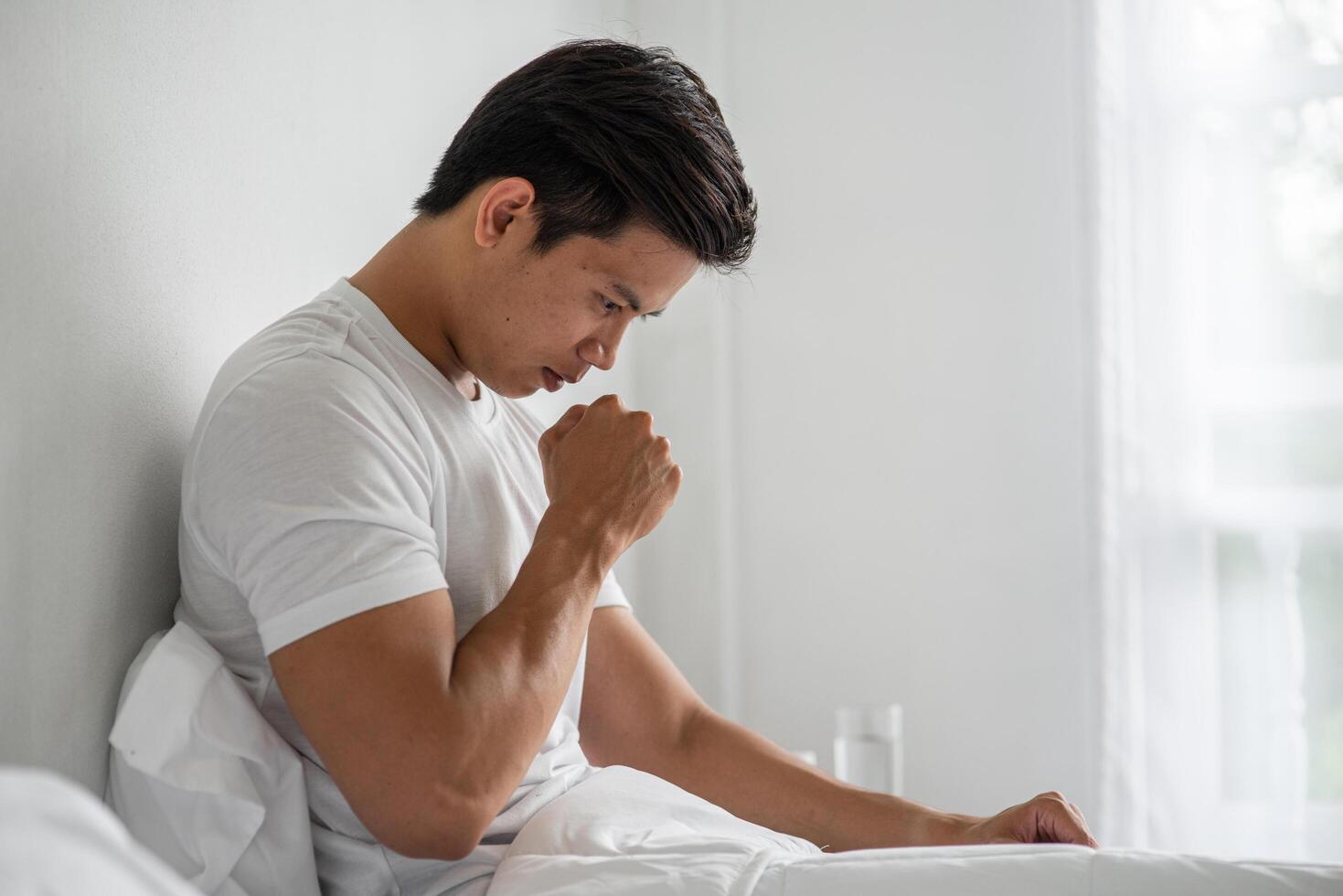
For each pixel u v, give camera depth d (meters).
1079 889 0.76
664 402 2.75
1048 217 2.62
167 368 1.02
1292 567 2.50
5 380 0.81
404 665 0.80
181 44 1.06
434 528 0.94
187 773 0.82
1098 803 2.51
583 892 0.80
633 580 2.67
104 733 0.91
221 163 1.13
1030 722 2.58
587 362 1.02
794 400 2.72
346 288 1.01
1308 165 2.54
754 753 1.20
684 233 0.97
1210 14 2.58
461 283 1.00
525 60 2.11
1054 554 2.59
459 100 1.80
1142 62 2.56
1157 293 2.54
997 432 2.63
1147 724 2.50
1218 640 2.52
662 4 2.79
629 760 1.21
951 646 2.63
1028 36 2.65
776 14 2.76
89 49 0.92
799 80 2.75
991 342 2.64
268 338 0.93
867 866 0.80
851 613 2.67
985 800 2.59
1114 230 2.55
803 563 2.70
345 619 0.80
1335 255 2.53
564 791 1.04
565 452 0.98
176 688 0.84
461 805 0.78
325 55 1.37
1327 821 2.47
